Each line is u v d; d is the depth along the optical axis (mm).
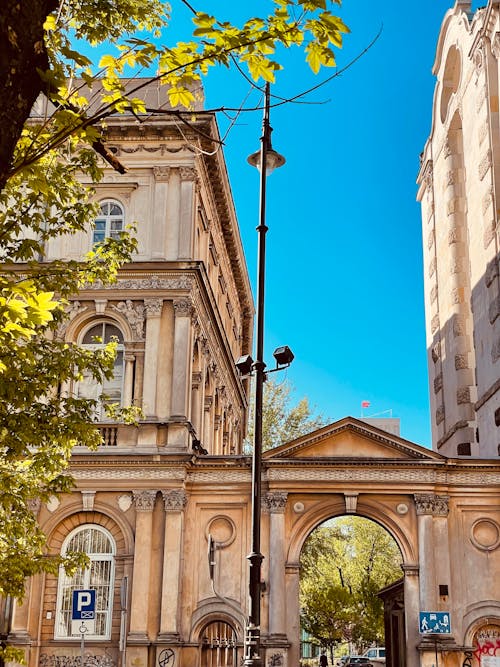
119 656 30438
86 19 14570
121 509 31719
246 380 59812
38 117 32375
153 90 35094
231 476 32312
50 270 18531
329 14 10133
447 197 44688
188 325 33219
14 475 19062
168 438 32062
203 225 37781
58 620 31047
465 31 41625
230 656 40625
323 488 31922
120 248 20062
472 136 40375
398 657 42594
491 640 30750
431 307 48781
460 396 41219
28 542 19562
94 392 33156
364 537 65750
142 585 30734
